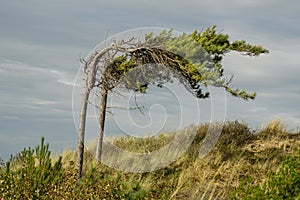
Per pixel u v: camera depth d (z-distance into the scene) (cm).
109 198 794
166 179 1059
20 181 812
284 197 580
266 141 1297
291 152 1202
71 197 768
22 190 779
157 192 948
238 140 1299
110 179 866
